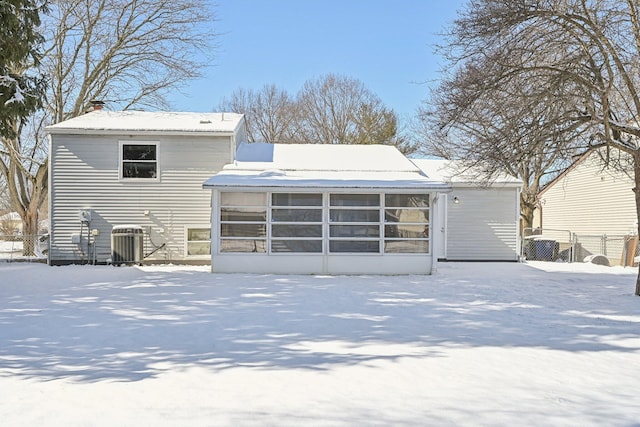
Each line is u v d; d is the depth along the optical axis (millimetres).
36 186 24641
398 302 10828
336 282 14266
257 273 16297
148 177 19047
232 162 19188
